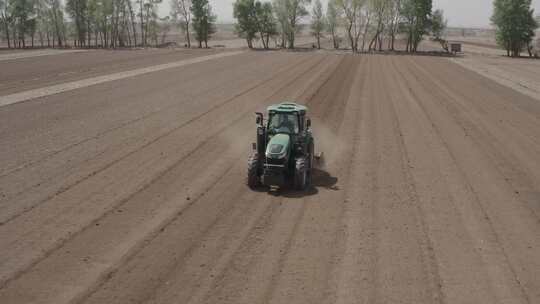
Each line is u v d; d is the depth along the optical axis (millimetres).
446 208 12883
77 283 9000
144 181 14562
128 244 10531
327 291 8852
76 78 38031
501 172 16078
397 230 11469
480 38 196125
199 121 22922
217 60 55906
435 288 9016
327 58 60188
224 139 19688
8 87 32656
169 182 14523
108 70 44188
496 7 76125
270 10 84000
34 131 20438
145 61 54094
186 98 29250
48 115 23641
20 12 86875
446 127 22688
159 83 35656
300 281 9172
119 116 23734
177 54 65875
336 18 83000
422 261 10016
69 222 11602
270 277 9312
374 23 82500
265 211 12508
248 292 8789
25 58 57188
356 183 14758
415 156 17766
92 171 15383
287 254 10219
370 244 10734
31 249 10250
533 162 17297
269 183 13828
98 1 88500
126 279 9156
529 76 45719
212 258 10000
